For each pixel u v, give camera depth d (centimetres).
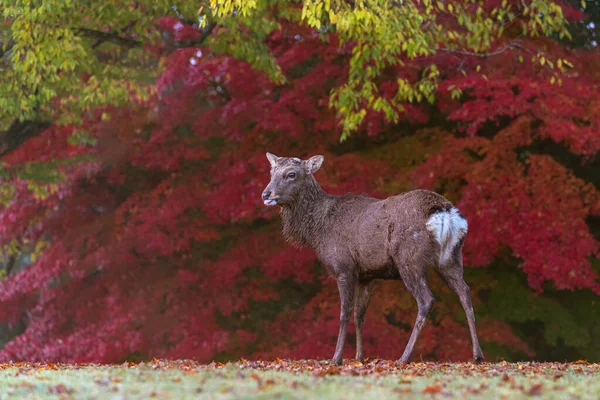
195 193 1614
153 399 562
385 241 923
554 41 1599
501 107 1427
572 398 570
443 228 895
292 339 1494
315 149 1611
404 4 1345
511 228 1402
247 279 1608
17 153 1594
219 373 745
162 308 1612
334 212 974
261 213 1545
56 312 1639
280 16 1497
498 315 1602
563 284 1396
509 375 760
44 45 1322
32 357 1611
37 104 1591
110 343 1527
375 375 741
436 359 1526
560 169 1441
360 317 987
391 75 1617
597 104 1462
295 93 1602
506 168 1451
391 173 1545
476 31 1432
